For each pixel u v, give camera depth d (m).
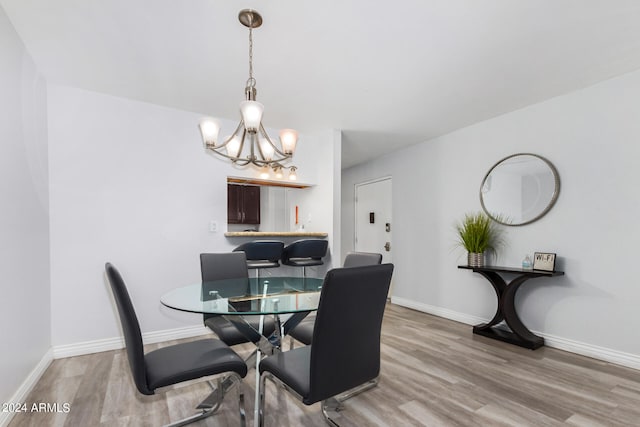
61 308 2.59
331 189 3.71
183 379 1.39
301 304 1.71
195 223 3.20
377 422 1.69
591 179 2.63
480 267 3.16
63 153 2.63
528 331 2.97
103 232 2.77
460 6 1.68
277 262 3.25
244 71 2.39
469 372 2.30
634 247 2.39
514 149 3.17
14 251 1.88
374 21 1.81
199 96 2.85
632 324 2.39
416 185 4.30
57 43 2.04
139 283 2.91
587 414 1.77
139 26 1.86
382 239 4.97
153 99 2.91
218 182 3.33
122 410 1.81
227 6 1.68
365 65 2.30
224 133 3.37
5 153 1.79
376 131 3.79
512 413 1.78
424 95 2.80
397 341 2.96
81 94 2.71
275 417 1.76
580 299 2.66
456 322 3.63
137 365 1.31
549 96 2.84
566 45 2.05
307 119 3.39
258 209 3.90
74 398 1.94
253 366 1.99
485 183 3.42
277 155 3.68
